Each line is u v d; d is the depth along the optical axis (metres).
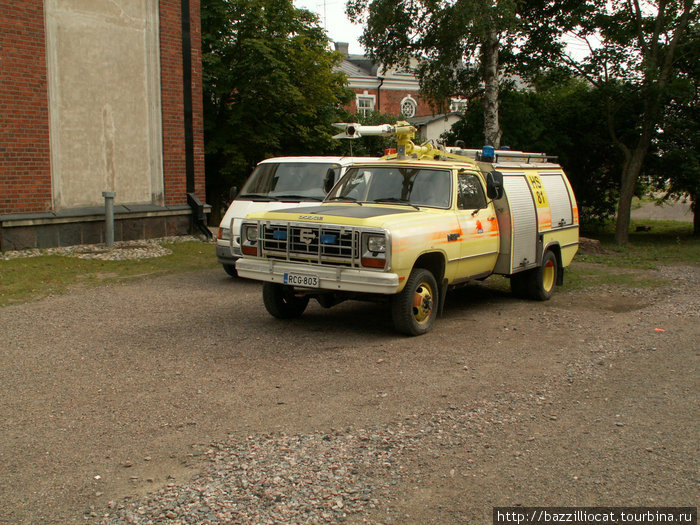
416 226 7.36
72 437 4.74
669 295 10.76
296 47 25.53
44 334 7.63
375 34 19.34
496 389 5.85
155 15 15.51
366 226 7.04
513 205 9.19
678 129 20.11
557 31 20.20
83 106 14.22
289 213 7.66
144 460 4.37
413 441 4.69
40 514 3.69
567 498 3.91
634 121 21.03
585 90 22.50
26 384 5.88
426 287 7.79
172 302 9.54
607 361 6.80
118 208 14.95
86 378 6.04
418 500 3.87
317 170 11.75
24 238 13.14
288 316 8.51
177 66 16.05
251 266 7.72
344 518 3.66
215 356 6.76
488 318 8.84
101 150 14.65
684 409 5.42
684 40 19.38
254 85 24.17
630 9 19.33
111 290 10.34
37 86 13.26
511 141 21.27
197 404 5.38
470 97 21.16
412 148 9.11
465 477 4.16
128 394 5.62
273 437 4.73
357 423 5.01
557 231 10.59
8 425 4.95
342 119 29.39
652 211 37.00
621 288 11.43
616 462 4.40
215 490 3.95
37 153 13.34
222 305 9.38
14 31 12.80
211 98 25.41
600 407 5.45
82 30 14.08
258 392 5.68
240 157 24.94
